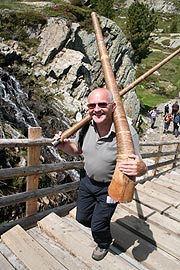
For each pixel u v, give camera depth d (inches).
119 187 89.3
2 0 748.0
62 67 574.9
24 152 308.2
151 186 212.5
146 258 125.9
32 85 523.5
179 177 244.1
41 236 136.3
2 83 458.0
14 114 422.3
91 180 107.4
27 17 589.3
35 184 142.6
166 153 261.3
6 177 128.6
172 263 124.7
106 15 1120.8
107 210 105.0
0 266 115.6
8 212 241.8
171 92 1298.0
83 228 141.4
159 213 167.8
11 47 555.2
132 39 1039.6
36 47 585.0
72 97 556.1
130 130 94.1
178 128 716.7
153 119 760.3
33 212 146.3
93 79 687.7
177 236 145.7
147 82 1359.5
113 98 96.8
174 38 2379.4
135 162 87.2
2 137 332.2
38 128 136.3
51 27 607.2
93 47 694.5
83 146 102.8
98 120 93.9
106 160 98.7
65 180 333.1
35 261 117.9
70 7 717.3
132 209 168.2
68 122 495.8
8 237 129.0
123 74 796.0
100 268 117.1
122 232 143.9
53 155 380.8
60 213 156.0
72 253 124.9
